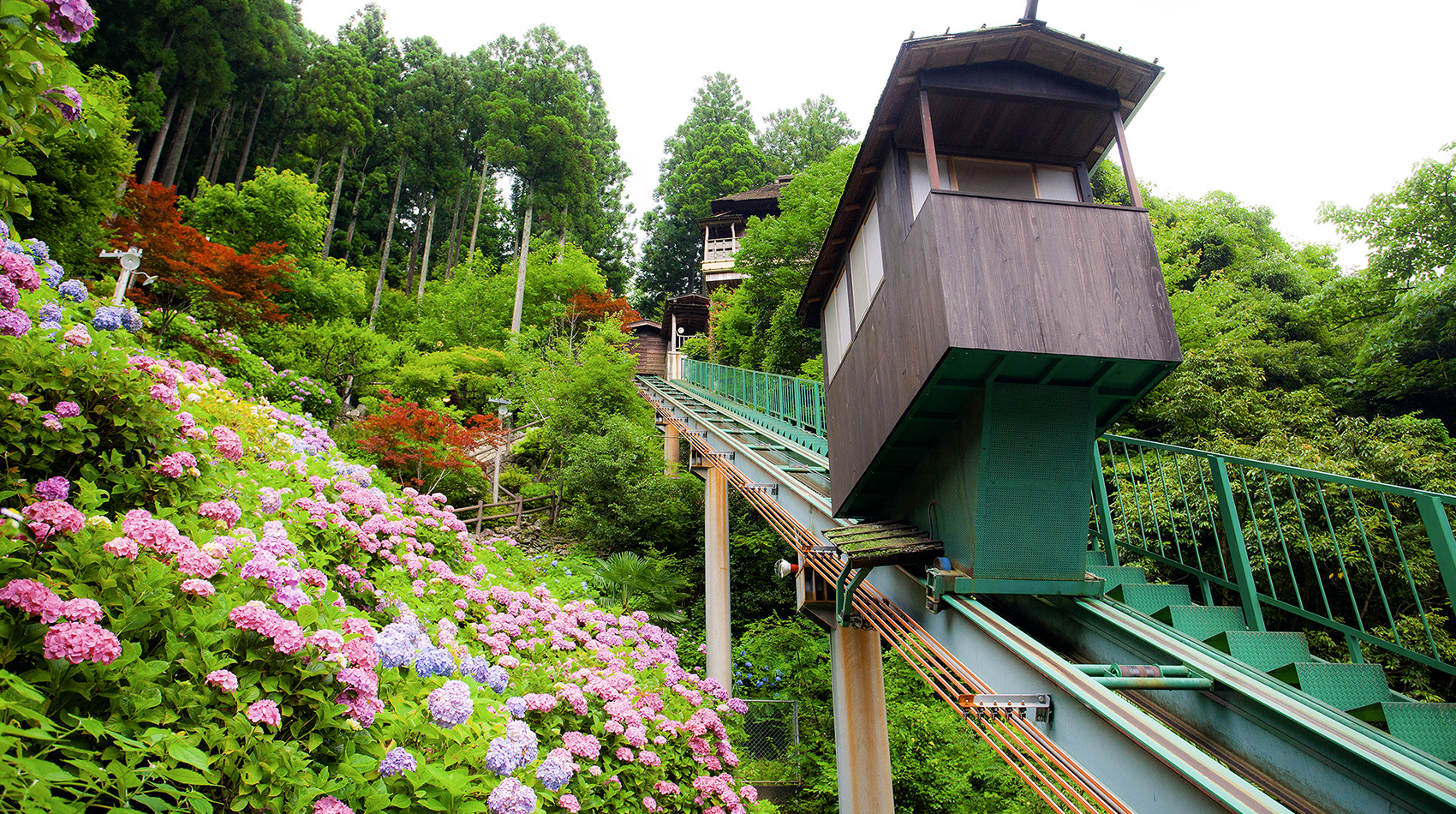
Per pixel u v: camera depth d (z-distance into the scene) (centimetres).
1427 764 246
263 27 3144
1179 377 1052
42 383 295
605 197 5094
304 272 2091
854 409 570
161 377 350
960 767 792
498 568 698
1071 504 413
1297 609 357
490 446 1916
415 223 4716
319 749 246
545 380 2062
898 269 472
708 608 956
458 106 4500
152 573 238
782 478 813
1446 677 627
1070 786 281
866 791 581
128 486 304
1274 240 1920
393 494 697
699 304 2920
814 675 998
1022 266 397
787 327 1931
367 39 4762
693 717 556
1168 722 358
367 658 262
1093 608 409
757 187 4231
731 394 1631
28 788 161
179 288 1236
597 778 423
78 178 1366
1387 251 1191
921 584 496
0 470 272
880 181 532
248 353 1105
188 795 188
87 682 203
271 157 3647
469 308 3234
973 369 397
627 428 1603
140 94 2453
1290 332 1387
